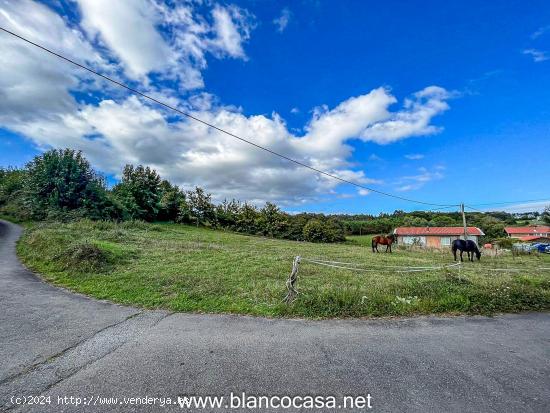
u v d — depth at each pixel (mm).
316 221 50219
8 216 32188
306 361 4207
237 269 11062
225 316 6137
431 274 11445
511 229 58938
